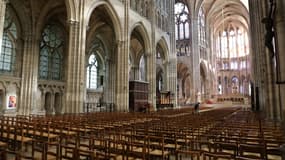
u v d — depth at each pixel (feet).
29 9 85.15
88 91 120.06
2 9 47.52
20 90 83.41
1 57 79.71
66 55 106.01
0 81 77.10
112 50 129.59
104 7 81.97
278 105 49.57
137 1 103.09
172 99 130.11
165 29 132.77
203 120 44.86
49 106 96.73
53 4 86.58
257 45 88.79
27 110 83.46
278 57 23.35
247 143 19.57
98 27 112.06
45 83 94.38
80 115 56.54
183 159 23.80
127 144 17.46
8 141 25.70
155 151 20.36
